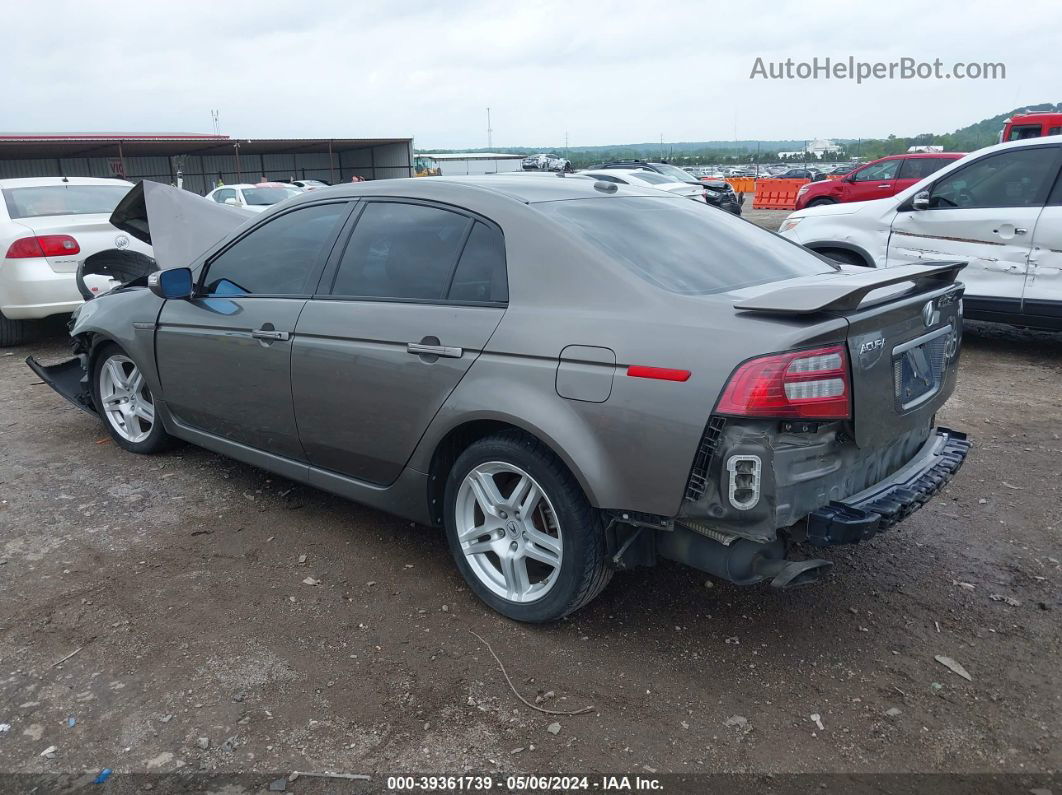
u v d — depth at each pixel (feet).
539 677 9.27
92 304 16.47
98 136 101.86
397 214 11.46
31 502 14.19
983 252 23.15
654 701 8.84
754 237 12.02
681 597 10.95
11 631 10.23
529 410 9.29
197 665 9.51
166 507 13.96
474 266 10.39
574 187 11.62
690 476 8.32
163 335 14.34
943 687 9.04
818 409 8.08
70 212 26.71
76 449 16.94
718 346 8.22
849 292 8.00
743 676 9.26
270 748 8.16
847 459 8.79
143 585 11.36
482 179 11.71
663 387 8.38
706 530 8.52
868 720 8.52
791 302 8.10
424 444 10.60
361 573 11.69
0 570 11.78
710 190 65.46
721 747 8.14
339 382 11.42
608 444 8.78
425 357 10.37
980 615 10.46
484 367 9.79
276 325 12.23
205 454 16.52
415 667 9.48
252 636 10.11
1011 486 14.48
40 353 26.84
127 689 9.08
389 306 10.96
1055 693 8.91
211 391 13.70
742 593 11.05
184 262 16.85
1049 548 12.21
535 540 9.95
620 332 8.84
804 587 11.19
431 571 11.75
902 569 11.66
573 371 9.04
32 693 9.02
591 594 9.68
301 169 146.30
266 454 13.38
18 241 24.45
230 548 12.46
